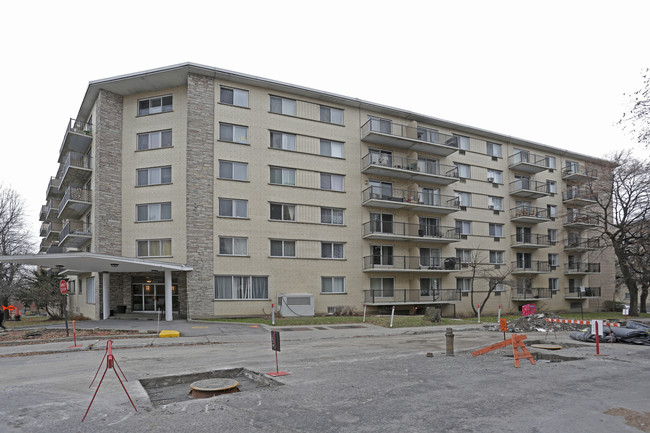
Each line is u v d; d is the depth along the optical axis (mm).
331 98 28453
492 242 35156
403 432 5520
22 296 31797
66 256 19344
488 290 34031
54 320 27250
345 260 28078
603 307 42375
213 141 24984
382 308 28906
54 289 27719
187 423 5867
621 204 33844
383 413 6328
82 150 29703
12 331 18766
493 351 12781
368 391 7625
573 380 8570
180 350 13375
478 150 35562
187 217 23891
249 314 24750
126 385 8180
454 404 6805
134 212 25266
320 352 12812
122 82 25062
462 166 34531
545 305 37750
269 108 26828
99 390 7809
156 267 22531
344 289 27875
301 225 26891
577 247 39438
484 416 6184
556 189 40531
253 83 26312
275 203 26375
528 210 36438
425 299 30203
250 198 25594
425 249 31672
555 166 40875
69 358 11820
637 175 33000
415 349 13570
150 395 7895
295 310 25250
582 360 11078
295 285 26234
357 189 29109
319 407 6621
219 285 24281
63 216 30859
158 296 25781
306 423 5867
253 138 26094
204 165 24578
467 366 10109
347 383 8258
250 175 25750
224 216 24781
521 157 37750
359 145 29531
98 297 24781
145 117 25906
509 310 35250
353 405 6738
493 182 35969
